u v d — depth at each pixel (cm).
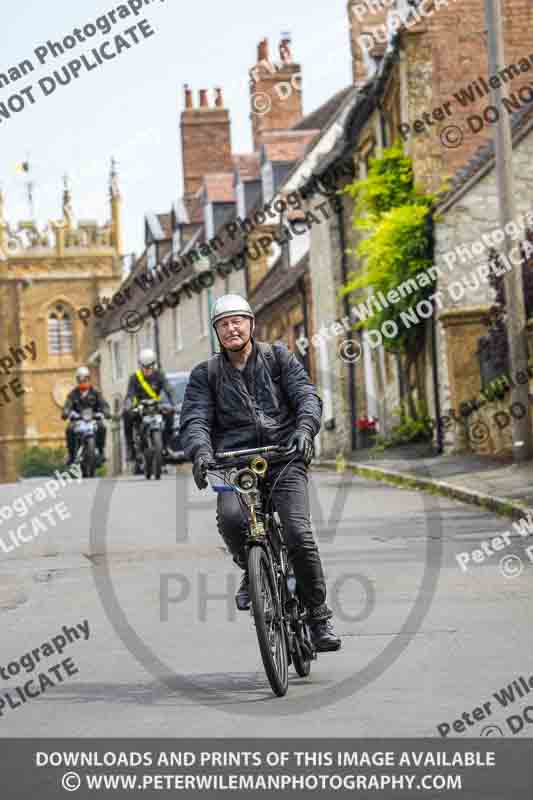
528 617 1644
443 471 3647
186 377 7294
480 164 4144
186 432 1347
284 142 8088
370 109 5575
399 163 4844
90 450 4903
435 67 4812
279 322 7556
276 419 1371
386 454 4631
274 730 1131
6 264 18388
